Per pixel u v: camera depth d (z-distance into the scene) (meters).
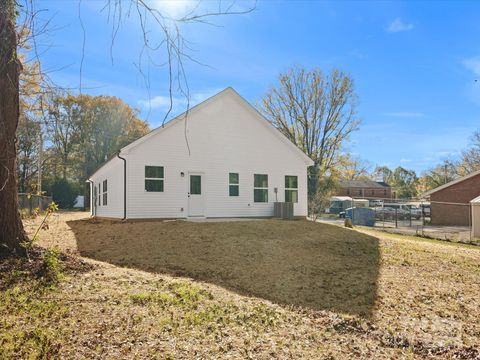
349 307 6.96
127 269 7.94
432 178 59.16
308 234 13.55
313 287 8.05
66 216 25.89
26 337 4.11
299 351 4.61
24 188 33.56
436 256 11.84
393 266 10.36
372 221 29.23
